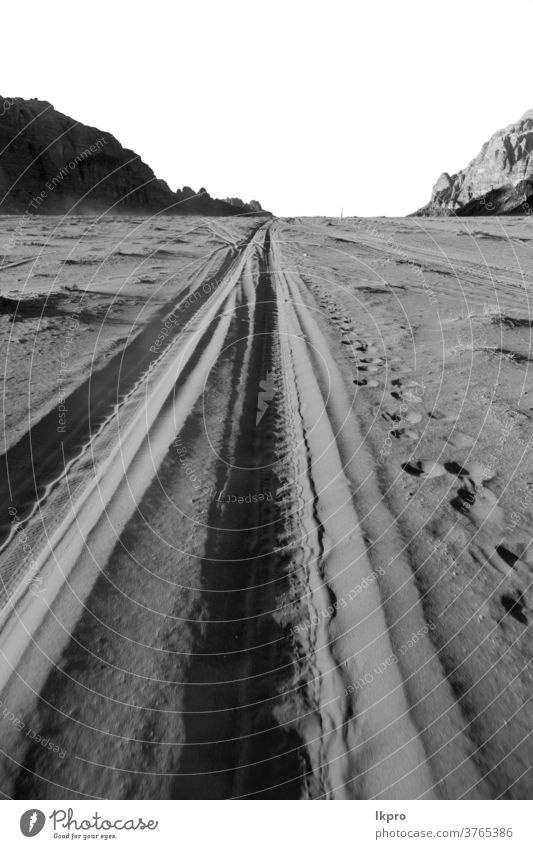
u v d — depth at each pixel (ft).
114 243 62.18
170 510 11.01
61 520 10.55
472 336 23.26
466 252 65.98
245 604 8.76
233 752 6.35
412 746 6.10
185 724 6.57
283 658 7.64
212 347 22.47
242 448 14.07
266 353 22.57
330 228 100.63
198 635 7.97
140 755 6.15
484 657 7.14
